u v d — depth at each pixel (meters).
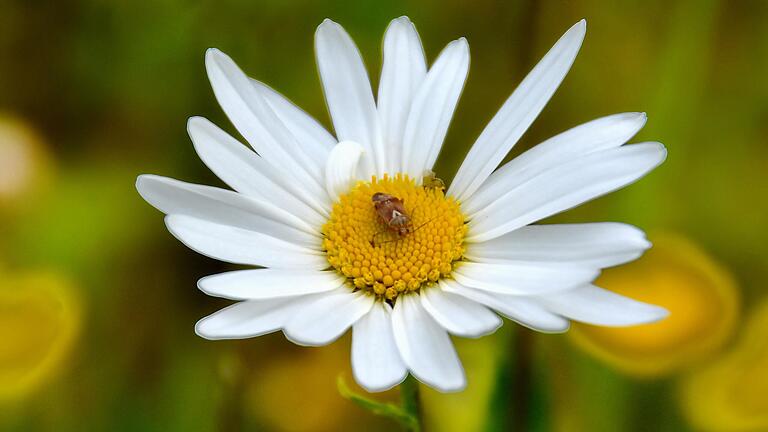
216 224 0.24
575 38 0.25
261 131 0.25
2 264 0.28
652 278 0.28
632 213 0.28
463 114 0.29
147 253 0.28
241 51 0.29
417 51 0.26
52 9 0.29
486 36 0.29
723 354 0.27
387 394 0.28
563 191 0.24
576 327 0.27
